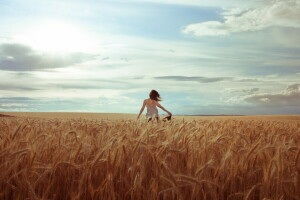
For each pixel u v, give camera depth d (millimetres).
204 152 3768
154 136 4605
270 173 3133
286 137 5484
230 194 3285
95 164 3160
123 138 4078
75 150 3652
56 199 3307
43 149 3832
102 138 4594
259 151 3580
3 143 4035
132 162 3412
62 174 3430
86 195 3102
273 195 3090
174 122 6742
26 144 4117
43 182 3277
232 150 3613
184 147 3879
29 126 6285
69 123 7535
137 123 7137
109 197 3041
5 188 3102
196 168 3520
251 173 3416
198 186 2902
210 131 5289
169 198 3039
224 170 3293
